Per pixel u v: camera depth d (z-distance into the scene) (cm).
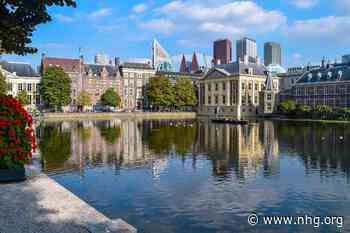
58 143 3847
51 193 1361
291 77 15875
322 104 11956
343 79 11331
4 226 991
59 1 970
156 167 2498
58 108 11988
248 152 3294
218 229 1312
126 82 15600
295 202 1652
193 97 14400
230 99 14000
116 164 2592
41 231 958
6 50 1046
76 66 14425
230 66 14375
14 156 1539
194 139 4488
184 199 1680
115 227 1007
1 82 8150
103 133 5259
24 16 962
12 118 1545
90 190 1836
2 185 1476
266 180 2097
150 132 5591
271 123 8794
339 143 4066
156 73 16575
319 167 2528
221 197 1723
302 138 4653
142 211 1502
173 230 1294
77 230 974
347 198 1716
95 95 14750
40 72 14650
